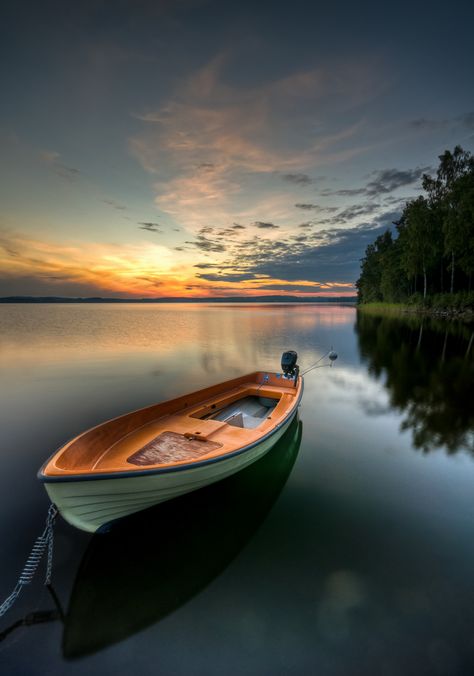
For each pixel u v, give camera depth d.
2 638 3.44
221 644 3.40
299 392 8.91
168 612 3.74
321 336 31.38
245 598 3.91
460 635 3.47
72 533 4.96
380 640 3.42
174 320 57.00
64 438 8.65
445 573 4.25
